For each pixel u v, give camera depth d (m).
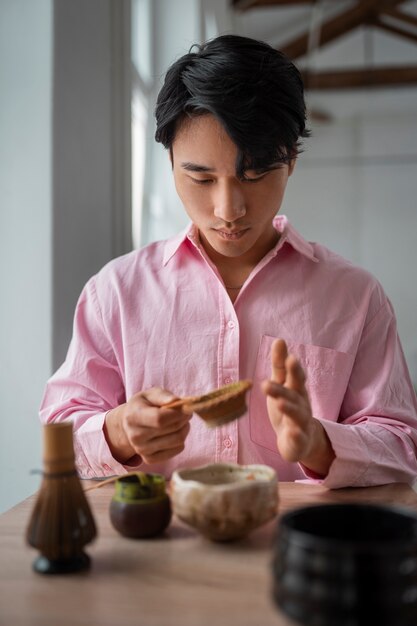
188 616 0.60
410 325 6.71
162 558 0.75
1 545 0.80
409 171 6.84
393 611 0.52
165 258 1.33
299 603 0.54
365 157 6.89
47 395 1.30
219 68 1.01
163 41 2.94
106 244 1.86
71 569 0.71
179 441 0.93
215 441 1.21
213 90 0.99
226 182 1.04
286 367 0.83
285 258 1.31
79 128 1.69
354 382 1.27
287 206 7.00
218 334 1.25
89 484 1.08
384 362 1.27
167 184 3.02
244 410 0.80
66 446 0.73
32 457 1.57
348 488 1.05
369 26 5.94
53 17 1.55
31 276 1.56
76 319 1.34
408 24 5.68
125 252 2.02
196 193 1.09
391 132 6.84
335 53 6.42
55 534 0.70
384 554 0.52
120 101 2.00
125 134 2.03
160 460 0.95
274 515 0.79
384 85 6.19
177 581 0.68
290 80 1.05
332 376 1.24
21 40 1.56
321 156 6.96
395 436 1.14
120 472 1.09
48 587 0.67
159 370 1.25
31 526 0.71
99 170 1.82
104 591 0.66
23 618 0.61
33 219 1.56
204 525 0.76
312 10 5.65
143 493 0.81
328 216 6.93
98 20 1.82
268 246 1.31
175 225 3.03
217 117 0.99
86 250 1.73
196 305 1.27
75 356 1.31
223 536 0.77
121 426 1.06
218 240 1.13
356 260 6.88
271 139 1.01
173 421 0.88
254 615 0.60
